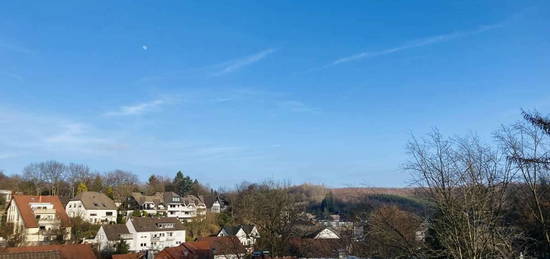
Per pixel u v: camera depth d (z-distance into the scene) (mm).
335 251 32000
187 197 103062
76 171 97938
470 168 14133
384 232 16328
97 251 51188
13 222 57906
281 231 32969
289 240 33625
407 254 15828
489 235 13781
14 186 89250
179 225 69812
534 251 15875
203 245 46156
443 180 14273
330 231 39531
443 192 14227
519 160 13984
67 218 62844
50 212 61469
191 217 83750
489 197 14070
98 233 61531
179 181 118000
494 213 14258
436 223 15156
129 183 105000
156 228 66625
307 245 33719
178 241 68812
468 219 13750
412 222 16500
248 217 38406
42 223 59969
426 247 15375
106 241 59906
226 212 81438
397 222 16500
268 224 33062
